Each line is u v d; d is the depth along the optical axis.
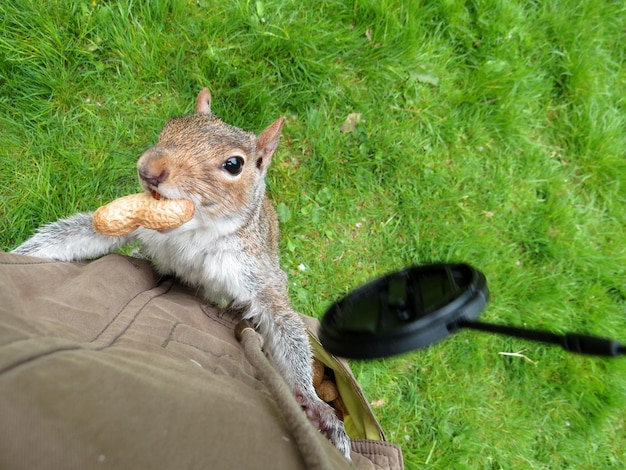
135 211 0.21
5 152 0.35
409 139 0.43
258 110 0.40
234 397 0.12
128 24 0.38
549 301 0.43
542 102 0.48
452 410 0.39
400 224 0.42
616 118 0.49
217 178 0.23
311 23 0.42
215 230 0.25
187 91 0.39
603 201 0.48
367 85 0.44
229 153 0.23
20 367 0.10
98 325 0.16
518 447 0.40
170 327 0.18
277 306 0.27
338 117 0.43
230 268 0.26
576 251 0.44
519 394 0.41
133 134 0.38
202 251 0.26
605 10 0.51
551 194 0.46
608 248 0.46
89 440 0.09
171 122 0.24
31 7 0.36
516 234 0.44
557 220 0.45
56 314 0.15
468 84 0.46
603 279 0.44
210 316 0.24
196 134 0.23
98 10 0.38
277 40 0.41
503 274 0.43
